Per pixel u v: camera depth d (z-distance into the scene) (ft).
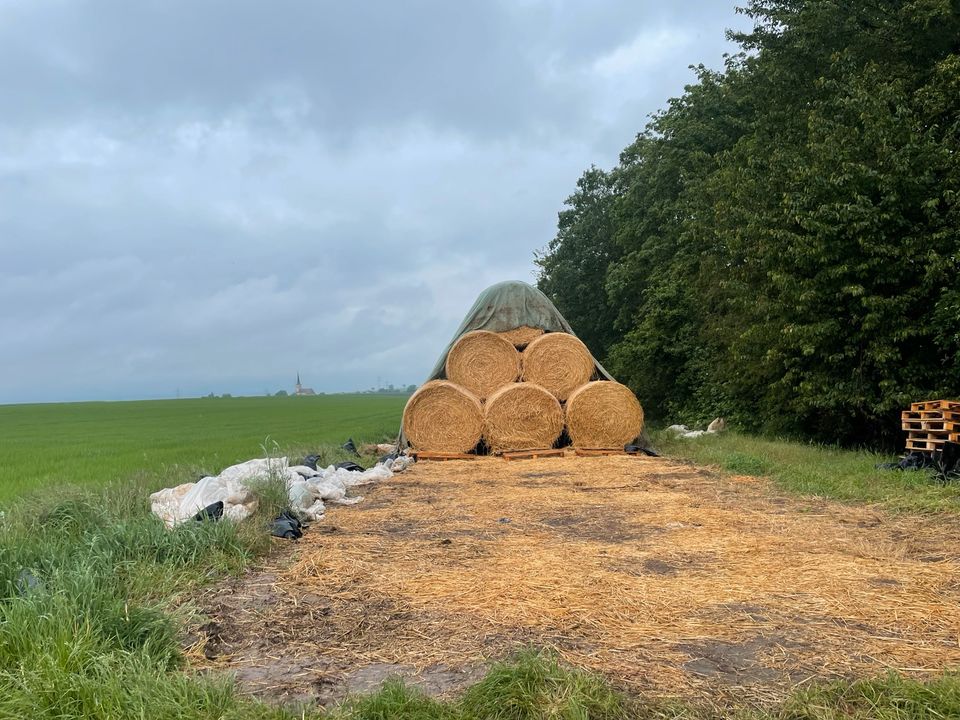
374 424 107.45
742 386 58.54
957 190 38.27
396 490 32.68
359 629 14.25
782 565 18.13
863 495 27.81
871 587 16.29
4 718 10.02
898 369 42.32
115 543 18.44
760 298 48.98
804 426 54.34
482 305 57.21
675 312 75.05
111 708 10.34
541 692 10.81
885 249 39.55
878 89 42.65
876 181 40.50
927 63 46.42
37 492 24.76
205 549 19.26
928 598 15.47
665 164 78.79
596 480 34.86
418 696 10.85
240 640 13.80
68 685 10.65
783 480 32.27
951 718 10.07
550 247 122.11
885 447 46.44
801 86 53.67
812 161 44.78
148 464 43.29
